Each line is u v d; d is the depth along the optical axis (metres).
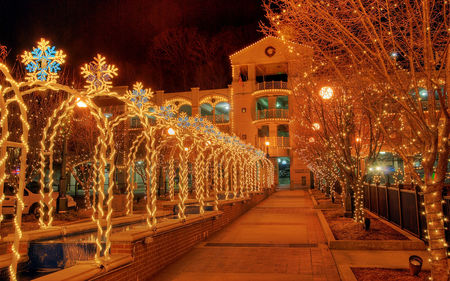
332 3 5.54
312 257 8.13
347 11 5.28
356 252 8.41
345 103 10.78
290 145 43.12
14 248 4.61
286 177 52.75
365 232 10.01
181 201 8.91
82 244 6.88
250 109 43.19
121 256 5.94
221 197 18.69
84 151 20.17
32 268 6.80
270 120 41.72
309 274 6.80
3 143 4.33
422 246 8.51
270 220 14.59
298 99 13.17
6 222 13.27
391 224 11.52
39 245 6.92
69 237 7.73
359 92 7.42
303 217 15.36
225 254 8.60
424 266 6.71
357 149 12.02
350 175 11.90
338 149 12.38
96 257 5.39
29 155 14.00
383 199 13.27
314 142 16.67
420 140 5.17
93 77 6.07
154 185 7.43
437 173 4.88
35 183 17.00
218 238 10.77
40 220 7.59
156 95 46.12
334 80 10.05
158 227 7.33
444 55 4.57
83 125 19.56
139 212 17.03
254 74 43.41
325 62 7.20
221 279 6.62
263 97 43.50
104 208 17.30
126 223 9.75
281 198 26.56
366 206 17.41
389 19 4.93
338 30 5.71
